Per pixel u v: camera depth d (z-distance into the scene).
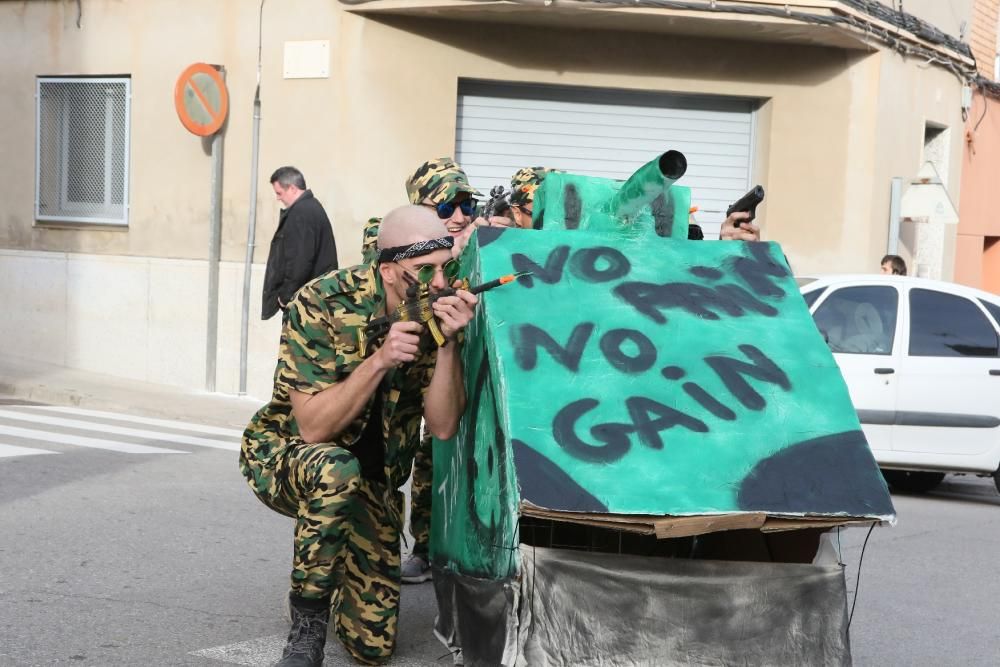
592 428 3.46
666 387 3.60
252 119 12.07
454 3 11.24
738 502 3.34
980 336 8.96
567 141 12.52
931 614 5.38
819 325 8.98
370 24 11.66
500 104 12.36
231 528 6.29
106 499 6.86
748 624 3.58
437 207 5.11
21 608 4.67
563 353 3.63
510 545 3.44
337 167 11.73
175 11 12.37
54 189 13.19
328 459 3.77
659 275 3.94
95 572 5.27
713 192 12.91
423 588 5.33
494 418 3.62
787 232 12.86
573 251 3.97
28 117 13.23
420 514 5.34
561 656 3.50
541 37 12.09
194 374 12.36
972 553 6.86
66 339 13.07
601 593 3.53
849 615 3.67
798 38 12.32
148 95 12.57
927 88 14.27
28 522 6.17
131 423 10.27
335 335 3.88
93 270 12.87
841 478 3.43
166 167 12.52
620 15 11.55
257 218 12.05
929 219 12.97
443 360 3.80
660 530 3.29
